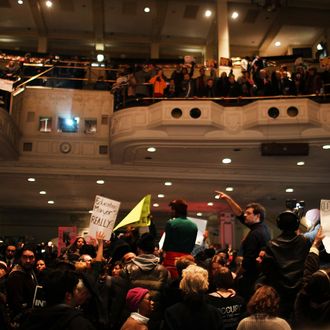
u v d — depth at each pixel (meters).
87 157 14.98
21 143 14.72
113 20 21.30
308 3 19.25
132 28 22.08
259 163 14.84
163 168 15.08
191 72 14.02
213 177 15.22
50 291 2.61
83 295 3.20
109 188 16.77
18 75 15.16
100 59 18.69
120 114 13.23
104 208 4.89
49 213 23.59
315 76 13.29
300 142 12.61
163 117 12.38
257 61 14.89
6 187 16.62
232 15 20.00
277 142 12.68
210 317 3.20
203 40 22.97
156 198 19.05
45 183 15.89
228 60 15.52
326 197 18.66
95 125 15.29
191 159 14.48
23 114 14.98
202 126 12.44
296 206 5.00
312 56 22.61
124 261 4.84
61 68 16.42
